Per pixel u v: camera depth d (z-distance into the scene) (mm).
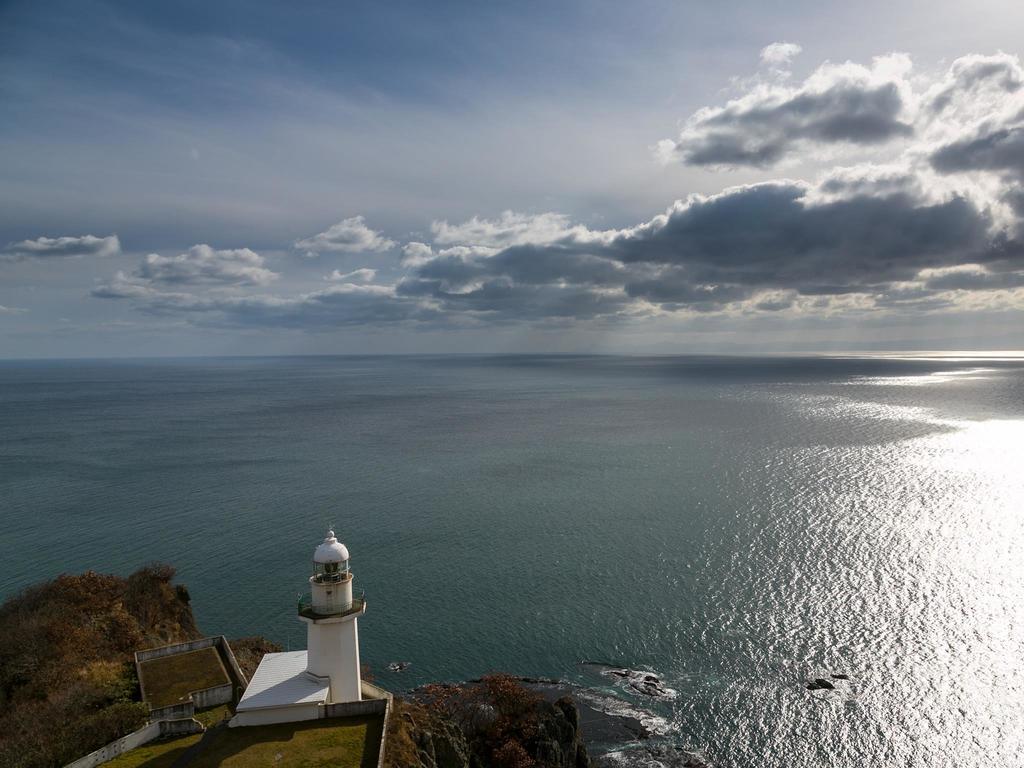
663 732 51500
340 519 99875
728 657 60281
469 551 85750
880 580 73625
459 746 42188
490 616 68750
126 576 78312
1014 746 48344
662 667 59406
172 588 62562
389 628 66750
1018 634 62062
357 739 35375
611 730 51688
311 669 38875
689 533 90125
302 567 81938
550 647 63000
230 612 70625
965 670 56812
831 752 48719
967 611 66500
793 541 85938
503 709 49531
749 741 50188
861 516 94875
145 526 97062
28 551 87000
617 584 74812
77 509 105750
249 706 36469
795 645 61469
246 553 86562
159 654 47312
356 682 39531
